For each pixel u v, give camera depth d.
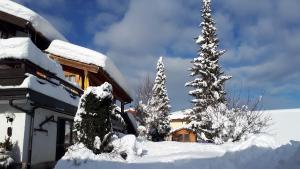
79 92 17.39
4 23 16.92
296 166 7.22
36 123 12.52
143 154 12.36
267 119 27.28
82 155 10.57
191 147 13.83
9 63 12.19
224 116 17.47
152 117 37.88
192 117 30.36
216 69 31.56
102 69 18.84
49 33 18.52
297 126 36.44
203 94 30.23
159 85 43.47
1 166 10.43
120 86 22.61
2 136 11.73
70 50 18.83
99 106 11.67
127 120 26.81
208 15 33.53
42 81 12.73
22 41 11.86
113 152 11.20
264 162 8.45
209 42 32.75
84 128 11.46
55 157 14.01
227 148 13.00
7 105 11.93
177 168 9.23
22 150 11.45
